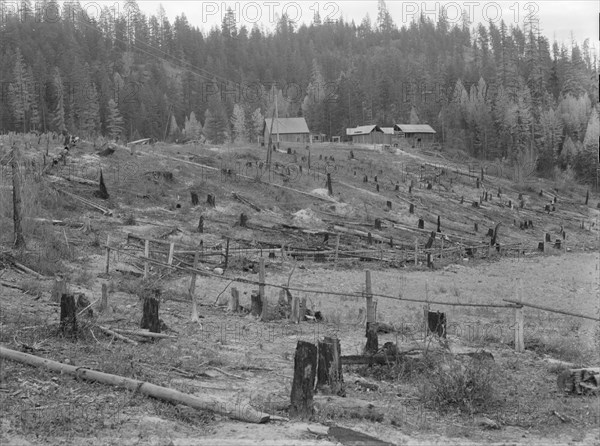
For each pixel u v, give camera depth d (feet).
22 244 81.35
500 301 84.43
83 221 112.47
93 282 73.10
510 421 33.63
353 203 183.21
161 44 576.20
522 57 606.96
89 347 42.45
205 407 32.37
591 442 30.86
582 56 627.46
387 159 302.25
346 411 33.24
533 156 377.91
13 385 33.91
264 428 30.66
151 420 30.81
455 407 35.29
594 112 433.89
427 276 109.29
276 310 63.62
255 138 407.23
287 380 39.70
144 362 40.65
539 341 52.70
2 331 43.55
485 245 150.71
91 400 32.81
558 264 137.28
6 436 28.14
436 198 228.43
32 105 379.55
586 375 38.45
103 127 410.31
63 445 27.61
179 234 118.52
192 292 61.11
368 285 53.98
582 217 260.01
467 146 438.40
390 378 40.63
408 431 31.63
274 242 123.13
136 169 161.68
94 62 502.38
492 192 278.46
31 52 460.14
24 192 100.07
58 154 158.10
